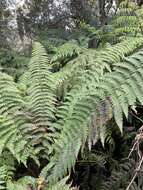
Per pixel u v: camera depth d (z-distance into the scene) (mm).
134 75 2453
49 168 2363
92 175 2701
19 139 2490
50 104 2717
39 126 2590
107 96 2422
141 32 3959
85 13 7695
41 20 7906
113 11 7391
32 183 2266
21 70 4098
